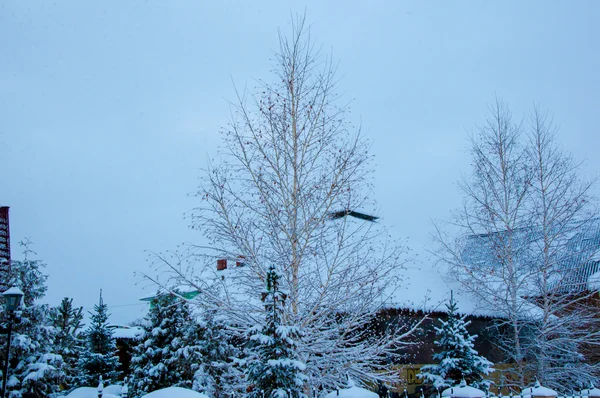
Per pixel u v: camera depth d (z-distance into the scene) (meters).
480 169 21.70
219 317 13.73
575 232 21.59
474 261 21.84
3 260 16.52
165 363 15.90
